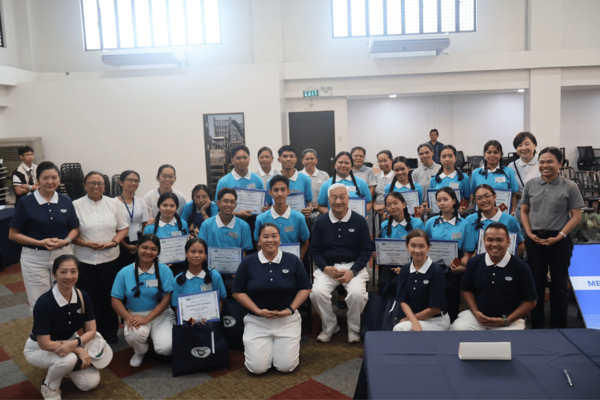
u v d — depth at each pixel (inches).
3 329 155.0
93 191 138.6
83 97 376.8
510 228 139.1
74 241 136.4
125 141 378.6
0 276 225.3
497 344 75.1
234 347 134.0
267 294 120.6
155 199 172.2
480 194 136.1
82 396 108.8
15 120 381.7
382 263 141.7
